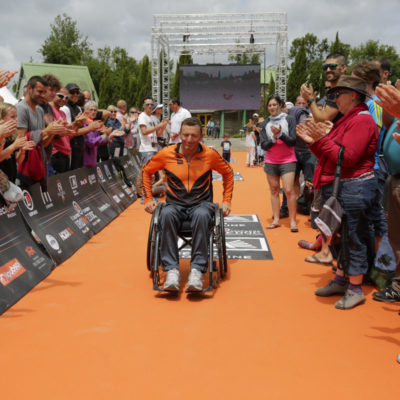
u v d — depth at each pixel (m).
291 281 4.41
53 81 5.60
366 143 3.46
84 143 7.00
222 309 3.68
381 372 2.68
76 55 66.25
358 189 3.55
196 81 29.92
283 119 6.30
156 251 4.02
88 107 7.31
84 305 3.76
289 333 3.23
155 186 9.41
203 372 2.67
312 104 4.45
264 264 4.99
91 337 3.15
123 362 2.79
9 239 4.23
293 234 6.38
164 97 26.69
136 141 13.32
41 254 4.68
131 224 7.12
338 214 3.48
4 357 2.86
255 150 19.89
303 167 7.30
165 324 3.38
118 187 8.91
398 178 3.20
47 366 2.74
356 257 3.67
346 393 2.45
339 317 3.52
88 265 4.92
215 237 4.38
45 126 5.68
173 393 2.44
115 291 4.11
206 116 45.06
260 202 9.35
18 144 3.77
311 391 2.47
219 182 12.96
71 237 5.57
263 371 2.68
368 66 4.11
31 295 3.98
